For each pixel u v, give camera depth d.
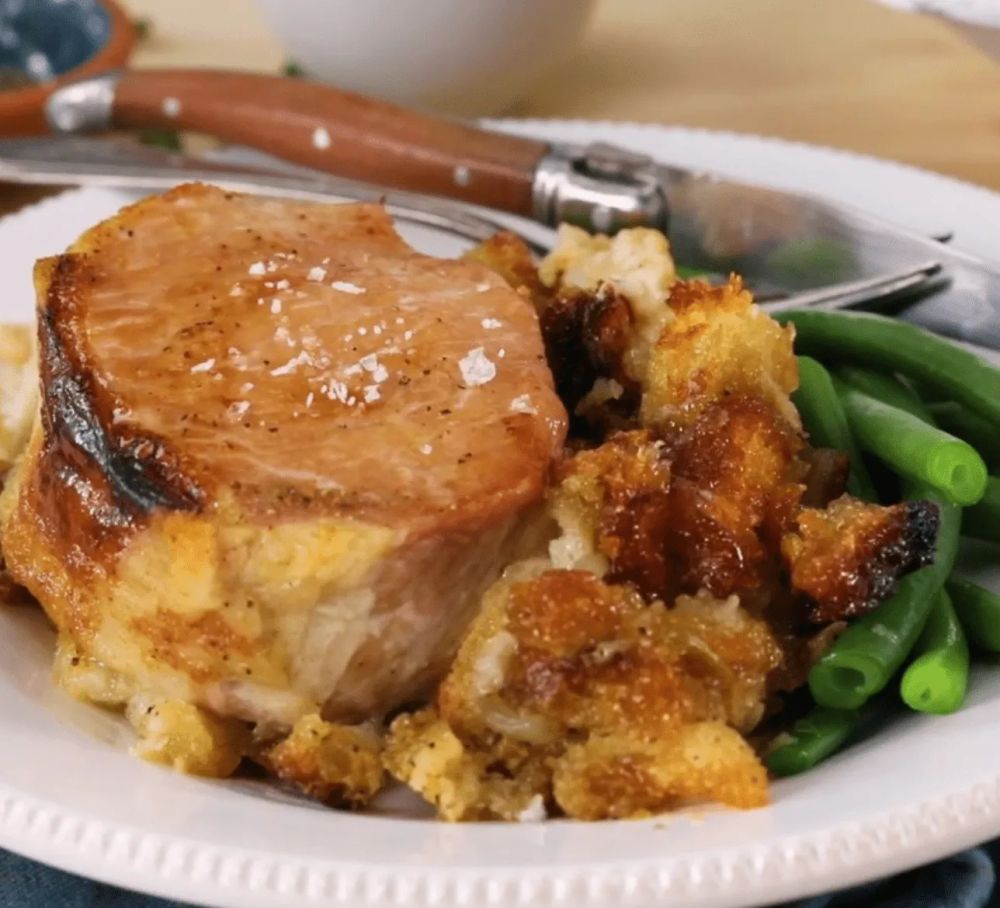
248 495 0.34
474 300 0.38
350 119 0.48
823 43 0.63
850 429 0.39
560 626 0.34
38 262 0.37
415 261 0.39
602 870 0.31
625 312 0.39
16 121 0.55
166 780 0.33
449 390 0.36
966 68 0.60
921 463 0.37
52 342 0.36
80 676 0.36
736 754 0.33
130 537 0.34
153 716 0.35
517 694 0.34
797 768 0.34
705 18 0.66
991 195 0.47
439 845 0.32
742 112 0.58
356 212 0.40
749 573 0.35
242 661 0.34
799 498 0.36
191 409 0.35
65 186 0.54
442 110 0.58
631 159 0.46
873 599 0.35
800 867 0.31
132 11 0.68
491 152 0.46
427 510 0.34
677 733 0.33
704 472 0.36
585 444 0.38
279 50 0.64
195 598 0.34
